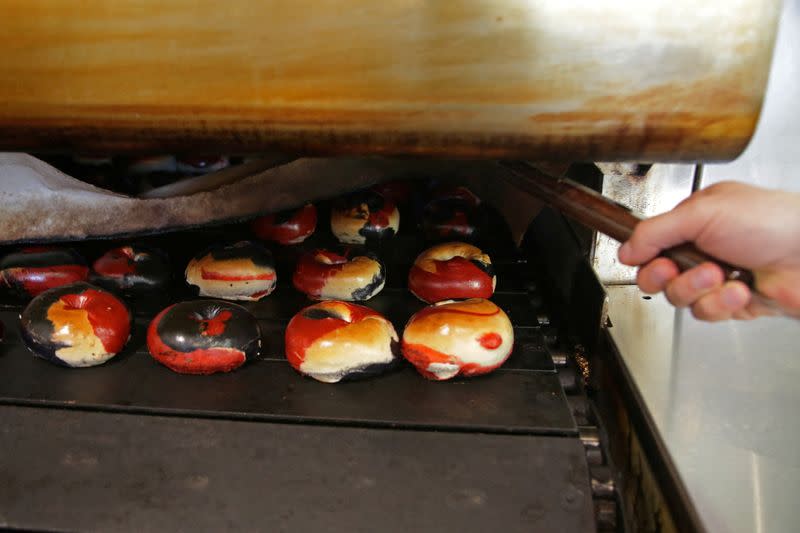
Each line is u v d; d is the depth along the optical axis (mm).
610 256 704
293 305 728
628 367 579
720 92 300
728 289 295
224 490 451
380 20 300
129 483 458
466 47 302
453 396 553
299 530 421
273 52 311
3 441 496
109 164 997
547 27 295
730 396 537
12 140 357
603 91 304
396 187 1055
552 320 733
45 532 422
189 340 569
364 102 317
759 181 679
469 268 725
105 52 319
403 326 679
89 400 546
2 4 314
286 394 555
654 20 290
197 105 326
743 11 286
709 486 446
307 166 720
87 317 589
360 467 470
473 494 447
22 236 695
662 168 668
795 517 421
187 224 718
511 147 328
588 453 497
